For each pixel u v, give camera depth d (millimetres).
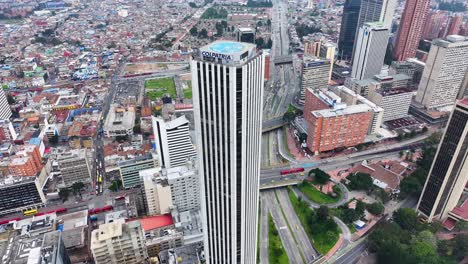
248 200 190875
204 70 150625
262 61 166500
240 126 160000
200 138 171375
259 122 182000
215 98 154750
